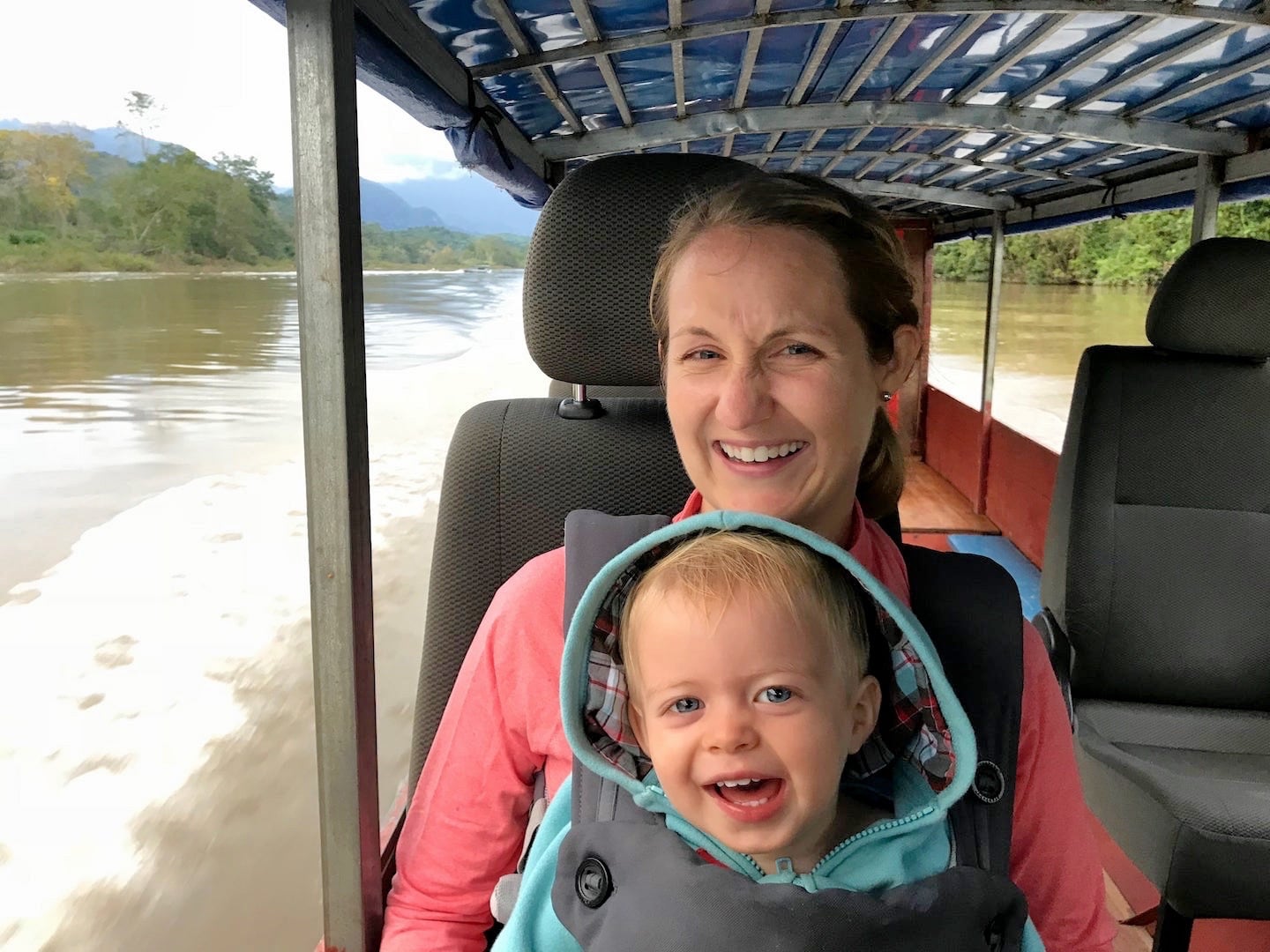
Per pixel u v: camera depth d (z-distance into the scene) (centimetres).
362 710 102
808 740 79
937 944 79
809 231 89
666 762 82
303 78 90
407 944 106
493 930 119
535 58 191
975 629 97
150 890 219
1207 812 169
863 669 87
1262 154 262
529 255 140
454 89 165
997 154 388
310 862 233
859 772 94
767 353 89
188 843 237
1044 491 509
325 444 96
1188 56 223
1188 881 168
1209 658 236
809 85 261
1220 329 232
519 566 148
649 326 139
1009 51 235
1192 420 237
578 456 148
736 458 93
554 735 107
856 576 84
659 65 226
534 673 108
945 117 286
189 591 412
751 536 88
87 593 402
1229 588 236
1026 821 102
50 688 313
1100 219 419
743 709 79
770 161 415
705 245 91
